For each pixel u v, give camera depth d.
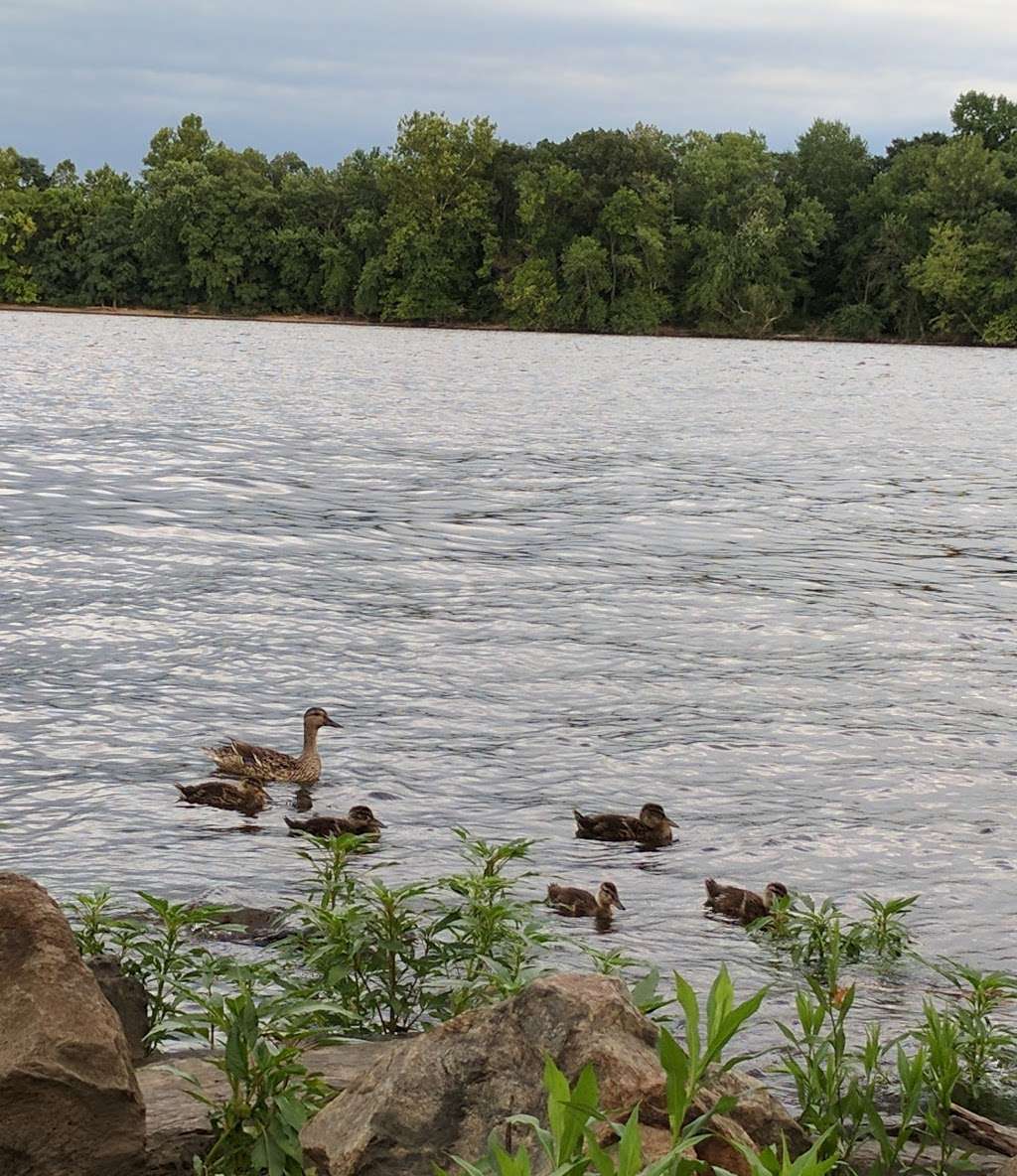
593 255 155.25
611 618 27.36
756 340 160.12
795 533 38.03
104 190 179.25
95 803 16.73
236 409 68.94
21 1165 5.91
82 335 134.38
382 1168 5.74
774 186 162.88
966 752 19.55
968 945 13.09
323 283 171.50
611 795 17.69
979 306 154.88
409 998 9.74
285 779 17.84
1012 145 172.00
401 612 27.23
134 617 25.98
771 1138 6.32
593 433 63.81
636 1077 5.66
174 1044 8.82
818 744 19.77
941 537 38.00
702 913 13.89
